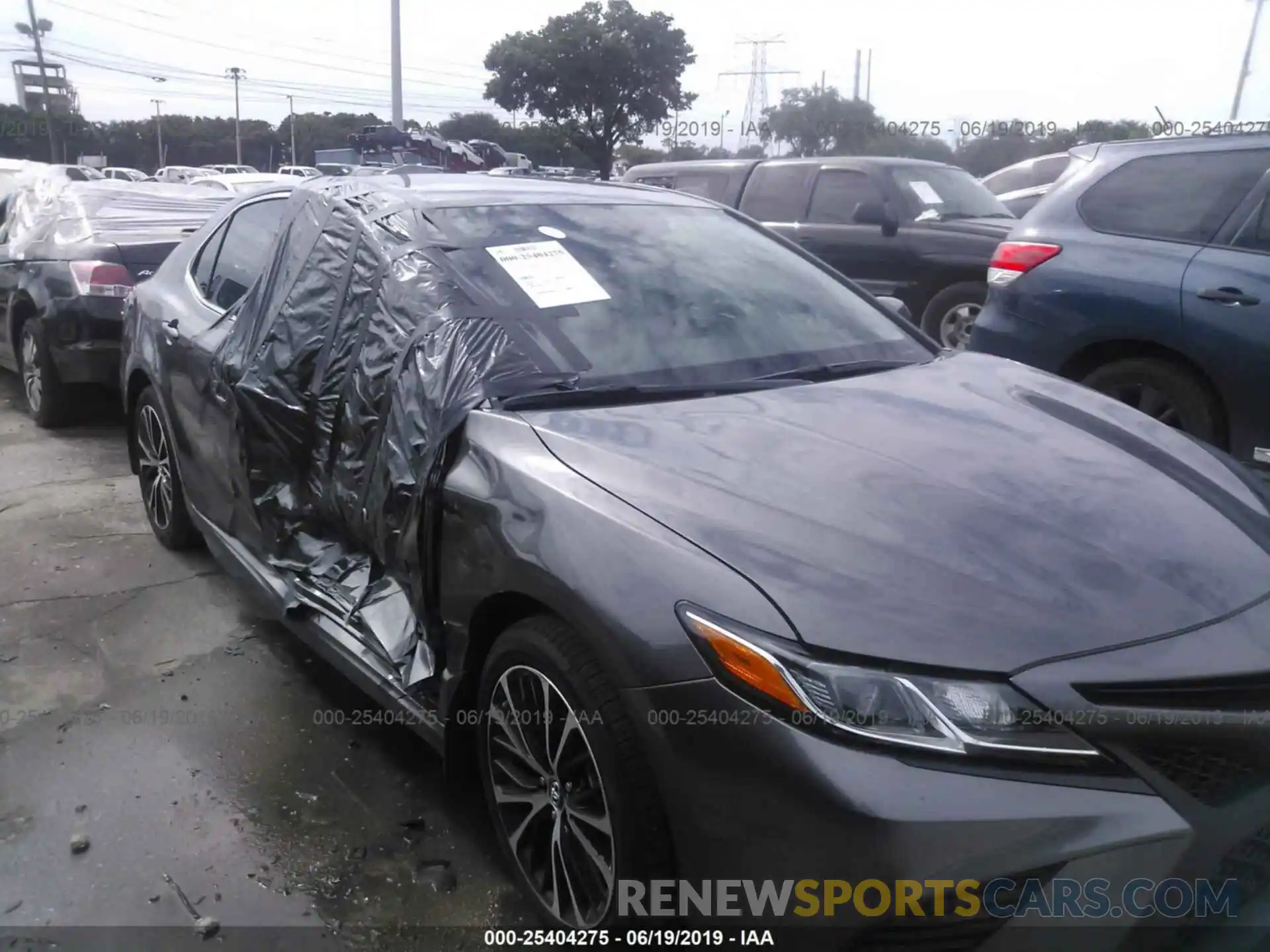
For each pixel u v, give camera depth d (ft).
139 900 8.65
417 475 9.04
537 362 9.55
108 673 12.22
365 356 10.30
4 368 27.20
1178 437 9.84
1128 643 6.57
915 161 30.78
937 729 6.23
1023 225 18.56
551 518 7.77
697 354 10.35
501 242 10.85
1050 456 8.74
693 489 7.69
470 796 10.12
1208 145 16.90
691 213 12.95
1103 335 17.01
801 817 6.26
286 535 11.35
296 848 9.34
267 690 11.94
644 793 6.96
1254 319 15.48
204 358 12.91
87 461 20.30
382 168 13.64
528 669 7.89
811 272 12.64
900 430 9.00
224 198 25.71
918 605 6.65
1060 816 6.10
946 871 6.02
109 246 21.35
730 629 6.61
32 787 10.08
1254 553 7.70
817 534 7.21
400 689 9.51
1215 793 6.48
